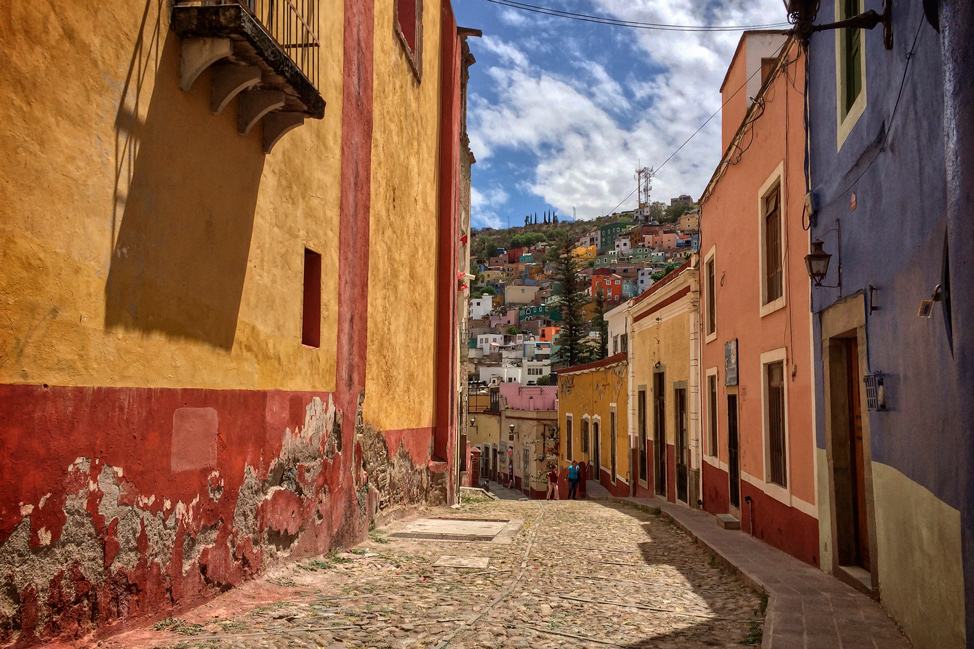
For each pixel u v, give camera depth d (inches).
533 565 349.1
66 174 167.8
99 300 178.7
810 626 223.9
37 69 159.2
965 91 146.0
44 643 161.0
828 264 316.5
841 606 252.8
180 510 213.8
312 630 205.9
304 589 265.6
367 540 397.4
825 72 323.6
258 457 265.4
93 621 176.6
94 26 176.1
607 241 7007.9
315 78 311.4
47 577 162.1
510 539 430.9
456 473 667.4
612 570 348.5
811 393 352.2
